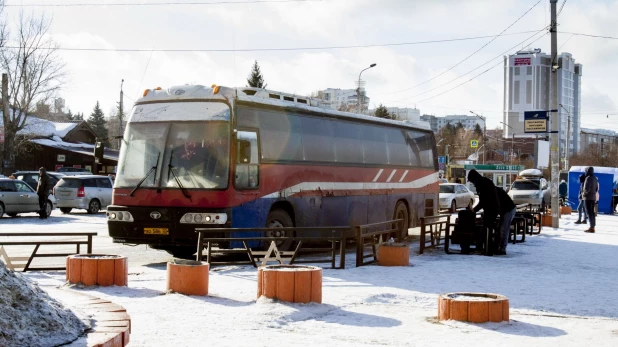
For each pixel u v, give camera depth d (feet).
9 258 41.73
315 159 57.67
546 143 109.19
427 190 79.10
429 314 30.89
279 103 53.93
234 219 48.24
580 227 95.50
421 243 58.85
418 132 77.87
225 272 43.29
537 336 26.73
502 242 58.29
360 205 64.13
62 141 212.43
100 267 34.58
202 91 49.98
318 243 65.98
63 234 41.55
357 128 64.69
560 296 37.09
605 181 140.15
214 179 47.96
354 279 41.63
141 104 51.42
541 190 143.64
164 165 48.93
